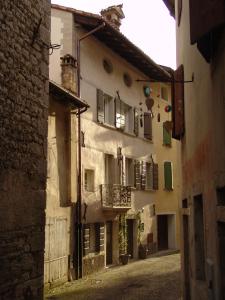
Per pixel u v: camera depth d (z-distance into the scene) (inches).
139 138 934.4
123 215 827.4
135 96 926.4
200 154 269.7
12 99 265.1
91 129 736.3
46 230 569.6
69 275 631.8
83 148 703.7
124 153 857.5
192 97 305.1
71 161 635.5
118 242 810.8
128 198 803.4
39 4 305.4
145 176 951.0
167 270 724.0
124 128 874.8
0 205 248.5
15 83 269.3
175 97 398.0
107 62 820.6
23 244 273.3
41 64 307.1
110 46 799.1
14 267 261.6
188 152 337.7
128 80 902.4
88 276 674.8
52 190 592.1
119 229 816.3
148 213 960.9
